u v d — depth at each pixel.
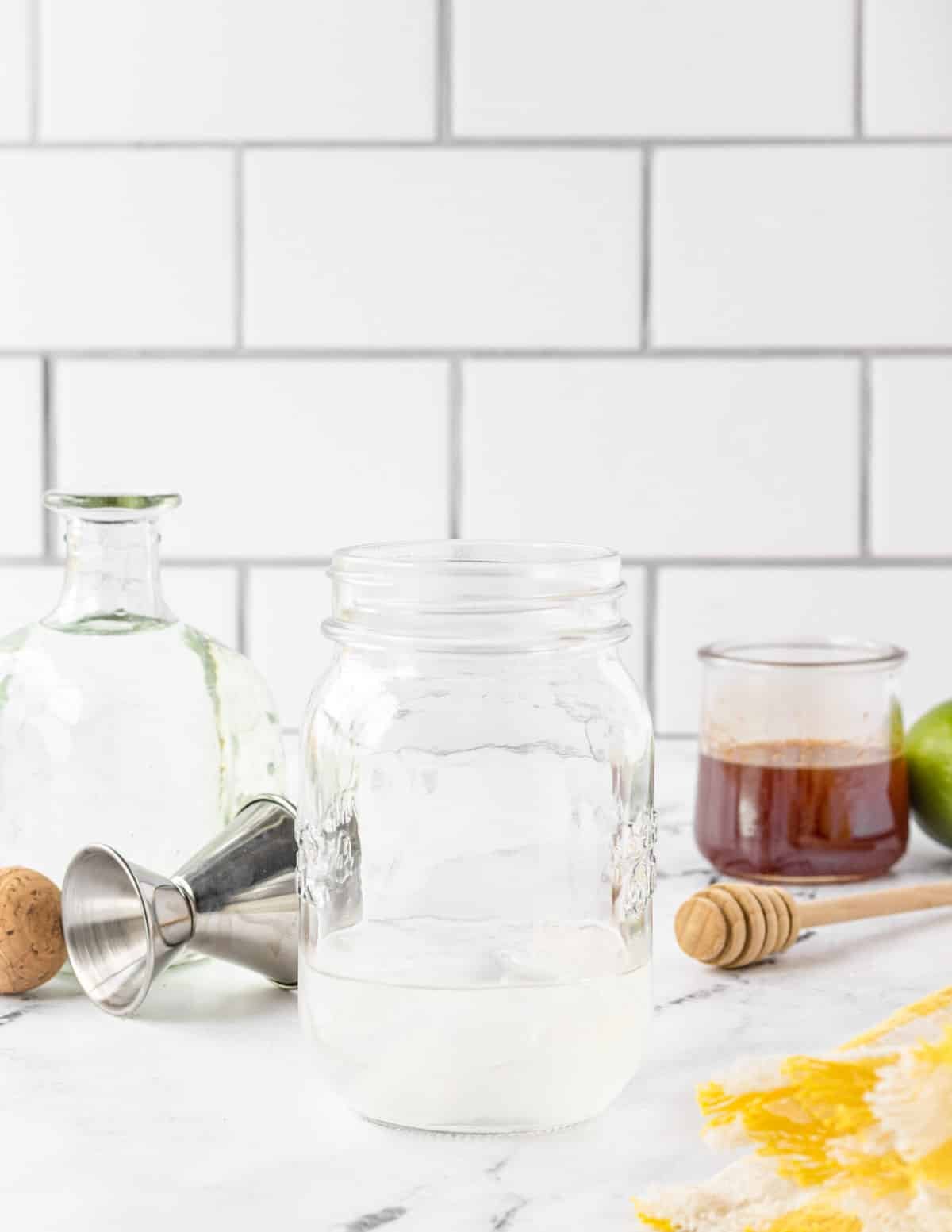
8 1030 0.56
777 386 1.07
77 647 0.60
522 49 1.04
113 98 1.05
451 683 0.48
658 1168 0.44
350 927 0.48
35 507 1.09
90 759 0.58
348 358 1.07
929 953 0.65
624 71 1.04
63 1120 0.47
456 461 1.08
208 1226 0.40
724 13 1.04
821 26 1.04
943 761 0.76
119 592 0.61
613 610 0.49
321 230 1.06
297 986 0.60
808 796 0.73
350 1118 0.47
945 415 1.07
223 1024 0.56
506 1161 0.44
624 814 0.49
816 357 1.06
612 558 0.48
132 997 0.57
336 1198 0.42
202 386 1.08
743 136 1.05
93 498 0.59
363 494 1.08
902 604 1.08
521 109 1.05
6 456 1.08
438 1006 0.44
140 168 1.06
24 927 0.57
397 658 0.49
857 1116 0.39
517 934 0.48
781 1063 0.40
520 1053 0.44
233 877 0.57
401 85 1.05
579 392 1.07
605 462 1.07
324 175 1.06
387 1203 0.41
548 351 1.07
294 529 1.09
